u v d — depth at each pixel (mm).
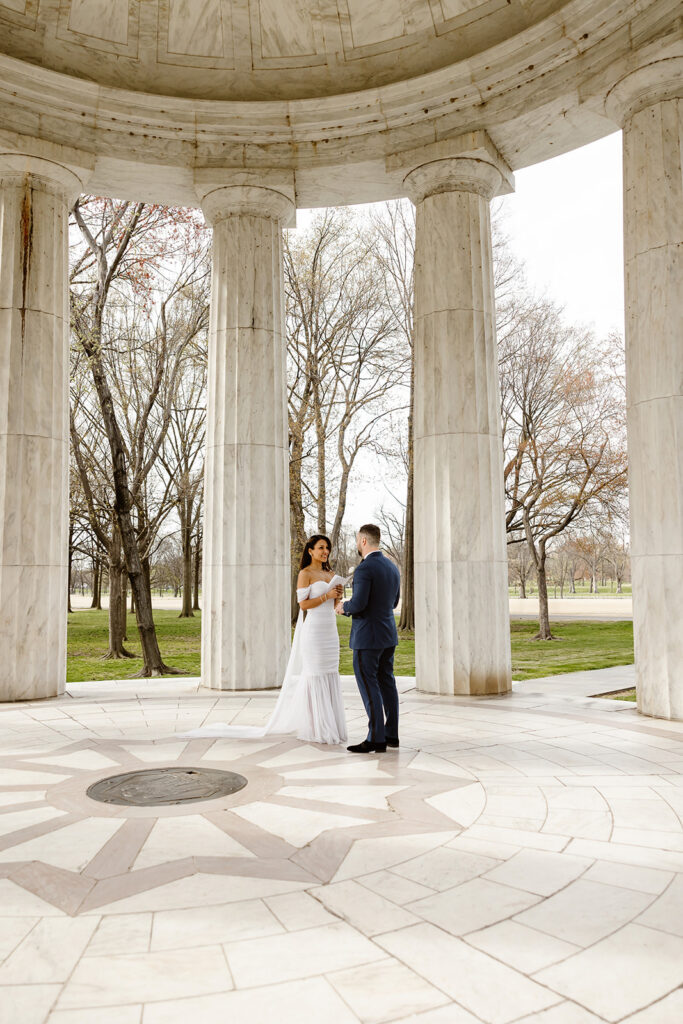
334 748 7770
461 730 8750
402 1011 2975
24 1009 3006
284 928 3723
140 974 3287
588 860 4605
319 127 12414
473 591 11547
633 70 9977
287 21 12492
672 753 7527
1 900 4082
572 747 7805
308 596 8242
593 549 30234
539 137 11883
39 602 11359
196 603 42562
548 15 11305
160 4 12289
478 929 3695
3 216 11695
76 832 5152
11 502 11234
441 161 11930
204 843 4938
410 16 12203
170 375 23750
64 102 11727
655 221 9852
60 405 11945
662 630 9500
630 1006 3008
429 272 12164
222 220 12859
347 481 28562
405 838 5016
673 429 9539
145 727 9016
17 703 10945
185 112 12320
